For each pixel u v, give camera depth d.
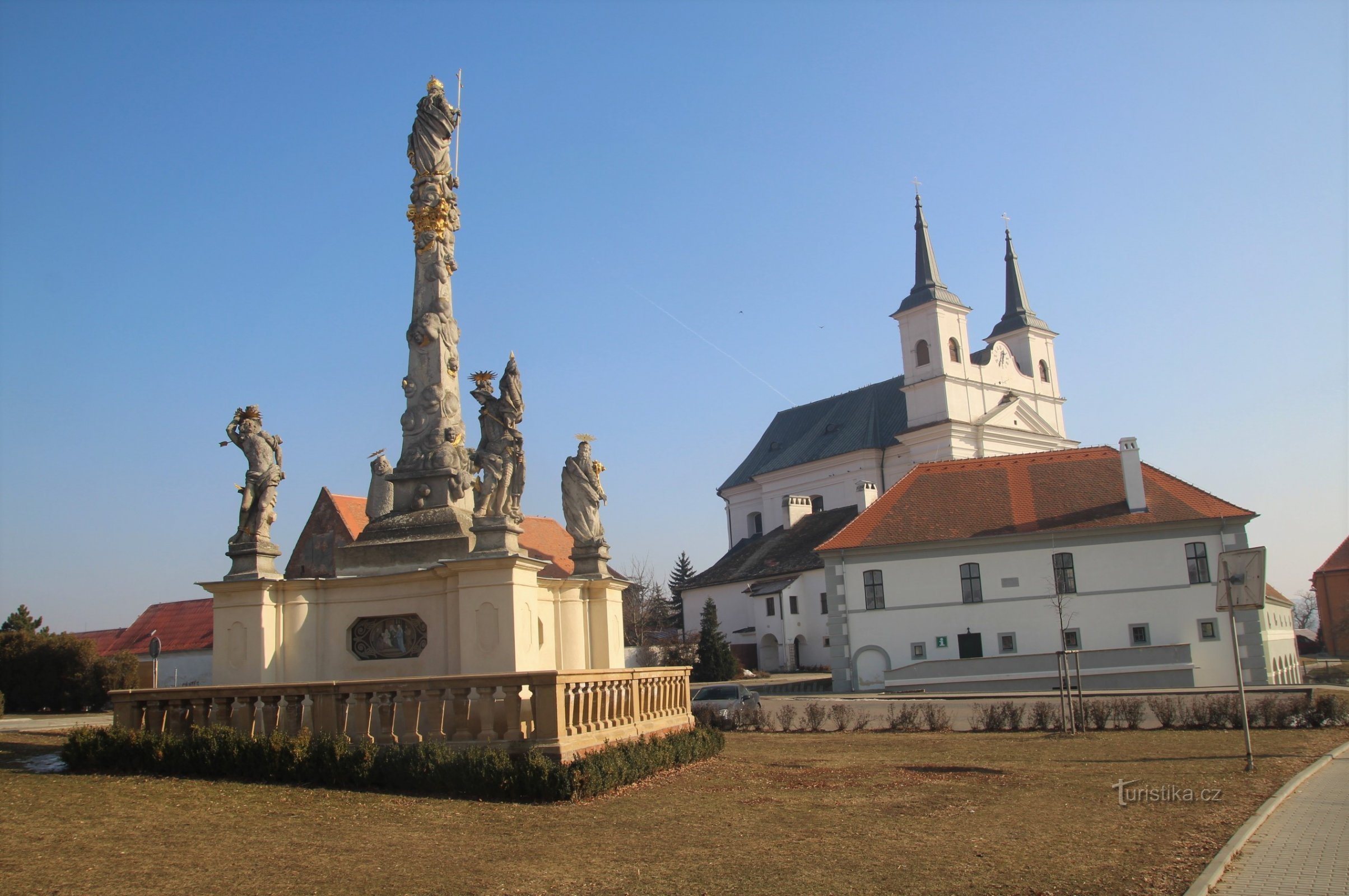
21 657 44.00
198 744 13.90
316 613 17.84
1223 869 10.14
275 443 18.23
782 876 9.62
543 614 19.44
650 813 12.56
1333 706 26.73
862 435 85.94
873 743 23.95
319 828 11.04
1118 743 23.55
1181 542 47.03
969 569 49.16
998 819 12.74
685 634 82.19
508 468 17.11
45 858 9.17
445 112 20.52
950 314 81.56
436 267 20.00
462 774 13.02
